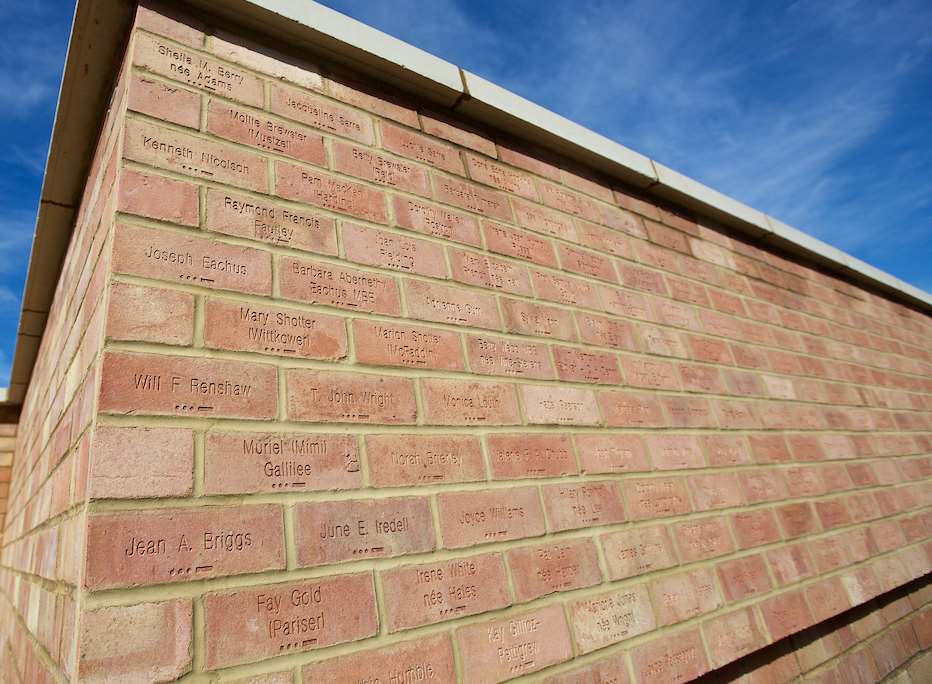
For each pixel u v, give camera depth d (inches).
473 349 53.3
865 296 132.5
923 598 91.1
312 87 54.7
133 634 29.3
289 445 38.6
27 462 94.9
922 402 124.8
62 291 75.7
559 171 76.9
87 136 58.8
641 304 76.0
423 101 64.9
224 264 41.1
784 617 64.7
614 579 52.0
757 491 73.0
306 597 35.2
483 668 40.4
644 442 63.6
